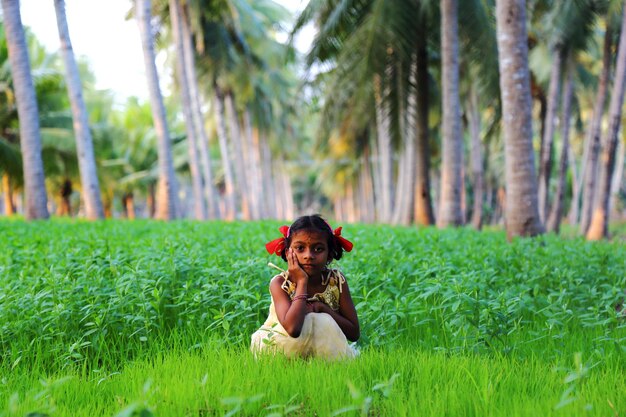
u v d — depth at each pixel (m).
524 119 11.36
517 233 11.33
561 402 2.70
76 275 6.29
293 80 40.06
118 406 3.19
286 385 3.34
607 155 19.03
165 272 5.81
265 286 5.62
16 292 5.51
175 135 51.16
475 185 28.14
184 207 61.34
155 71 22.19
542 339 4.65
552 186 50.47
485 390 3.09
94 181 19.19
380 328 4.72
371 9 18.86
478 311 4.64
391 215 30.28
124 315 4.84
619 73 18.61
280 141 45.88
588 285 6.08
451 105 17.08
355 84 19.33
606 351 4.30
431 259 7.19
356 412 2.96
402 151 25.31
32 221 16.09
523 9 11.40
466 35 19.53
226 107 38.00
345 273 6.20
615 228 35.06
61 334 4.58
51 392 3.41
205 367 3.86
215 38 30.67
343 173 46.62
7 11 17.25
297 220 3.96
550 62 25.84
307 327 3.95
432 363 3.75
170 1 26.59
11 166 27.81
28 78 17.36
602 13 20.89
